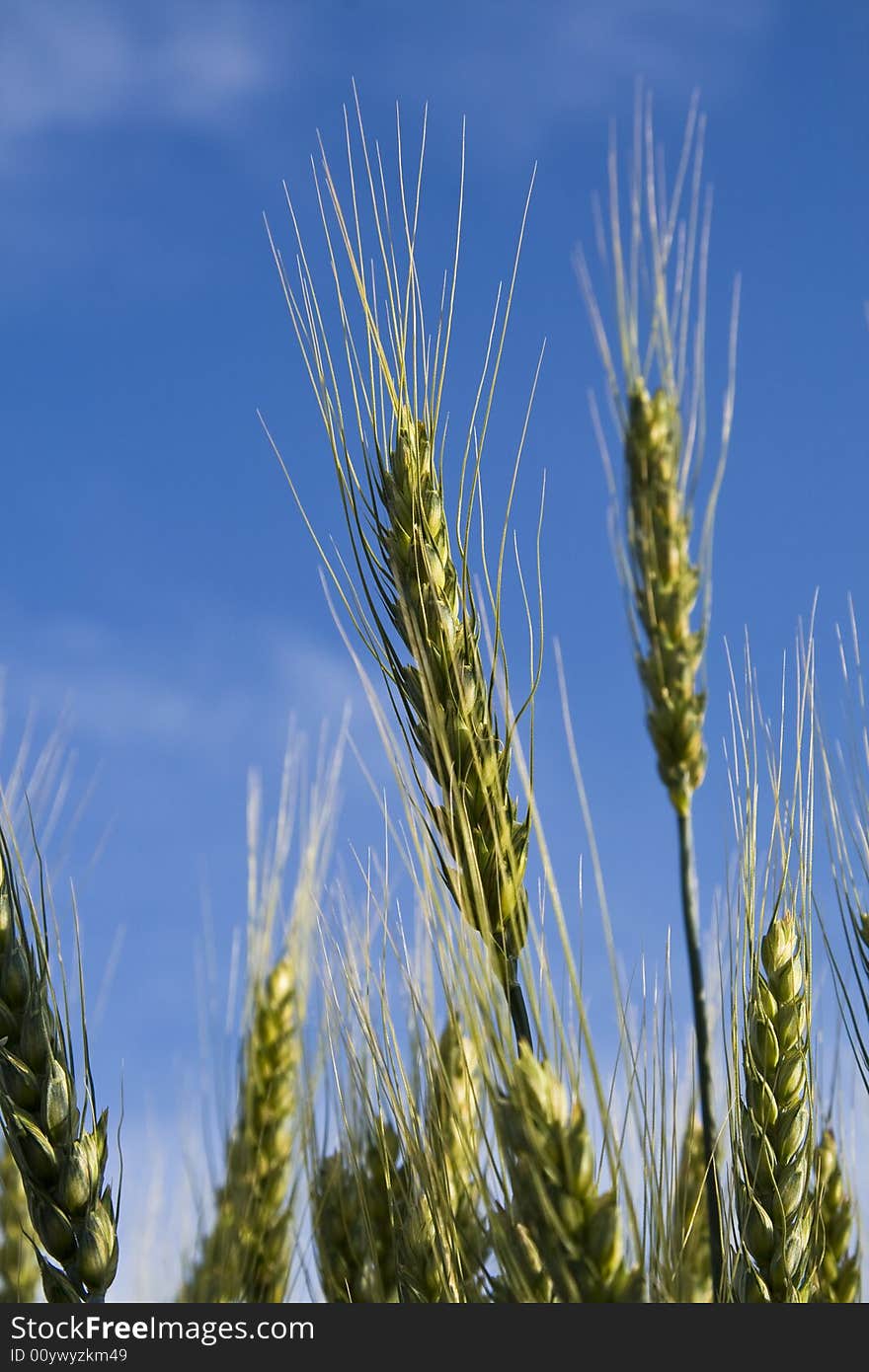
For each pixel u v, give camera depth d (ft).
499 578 2.35
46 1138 2.34
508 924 2.30
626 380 2.44
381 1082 2.39
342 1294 2.52
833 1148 2.51
